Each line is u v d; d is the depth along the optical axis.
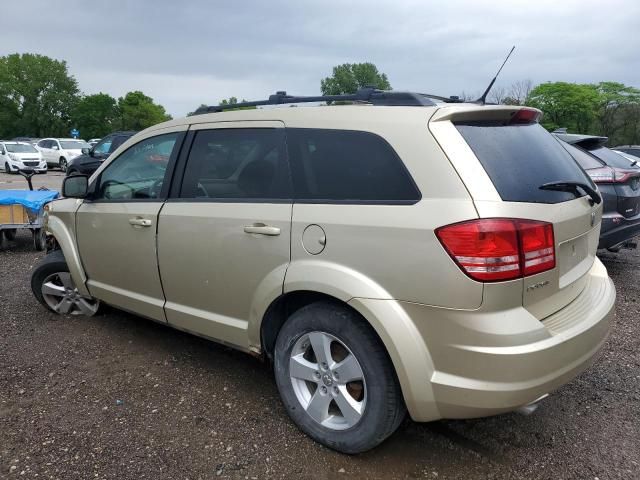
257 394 3.43
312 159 2.83
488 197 2.29
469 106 2.61
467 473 2.67
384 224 2.45
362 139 2.66
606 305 2.81
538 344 2.27
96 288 4.27
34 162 25.03
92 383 3.57
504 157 2.50
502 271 2.23
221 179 3.26
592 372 3.78
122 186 3.94
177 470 2.67
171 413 3.20
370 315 2.46
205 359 3.95
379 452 2.83
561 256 2.56
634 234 5.79
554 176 2.67
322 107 2.89
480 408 2.30
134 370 3.76
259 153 3.08
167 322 3.68
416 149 2.46
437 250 2.29
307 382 2.95
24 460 2.74
